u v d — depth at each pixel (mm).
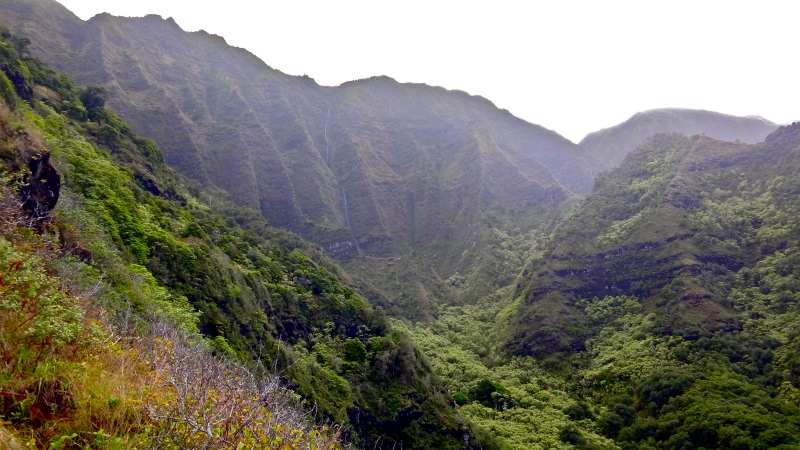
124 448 4855
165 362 7137
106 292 11758
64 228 14742
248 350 21625
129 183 29031
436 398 29547
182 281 21828
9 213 10172
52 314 6254
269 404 7930
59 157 21062
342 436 21828
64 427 4859
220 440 5426
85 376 5566
